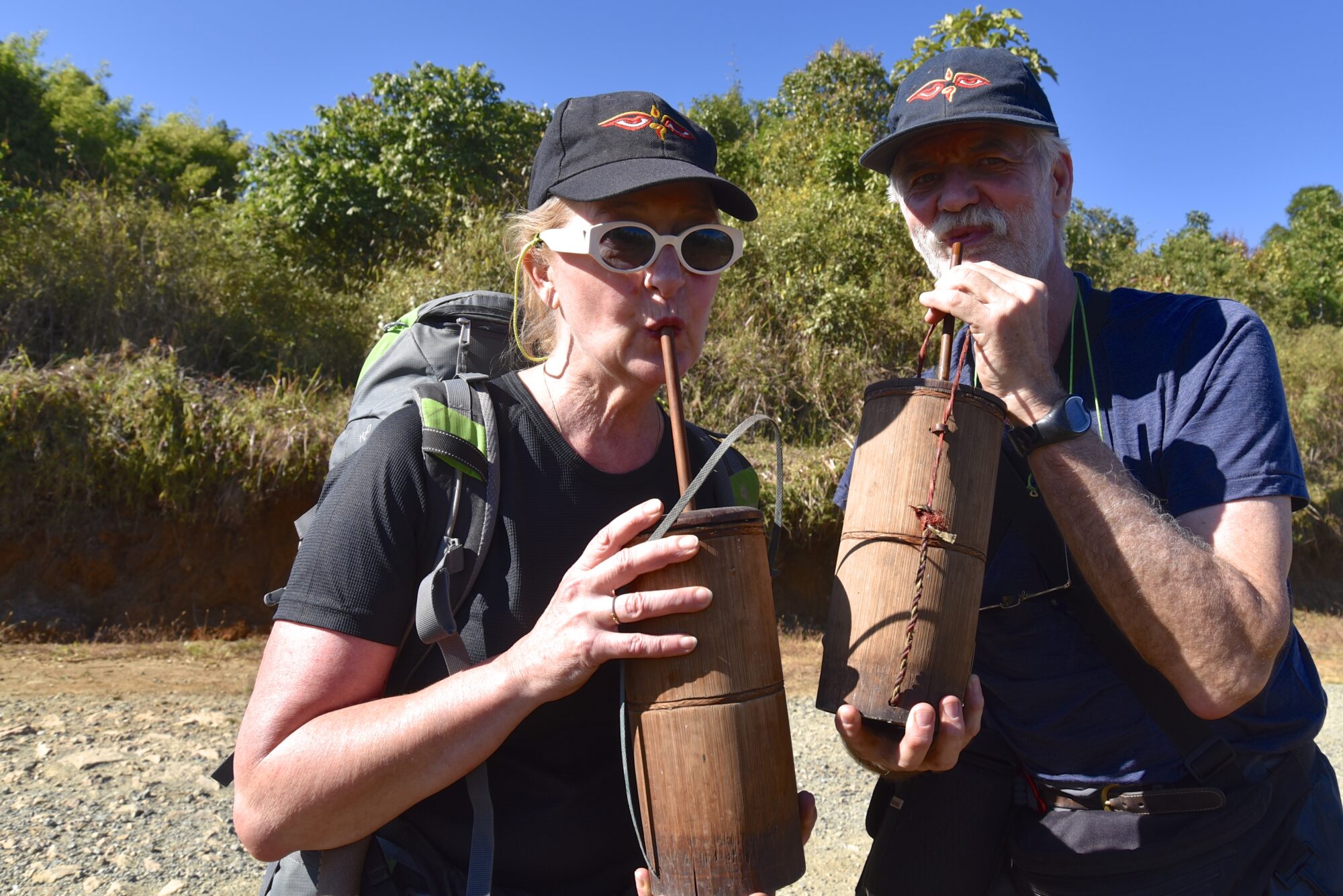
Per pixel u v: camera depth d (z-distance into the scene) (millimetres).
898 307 11062
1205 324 1799
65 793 4047
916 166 1985
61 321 8523
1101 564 1588
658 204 1604
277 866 1609
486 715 1370
